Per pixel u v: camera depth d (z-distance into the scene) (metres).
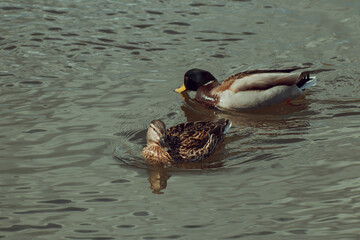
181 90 14.55
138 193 10.25
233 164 11.30
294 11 18.61
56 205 9.84
